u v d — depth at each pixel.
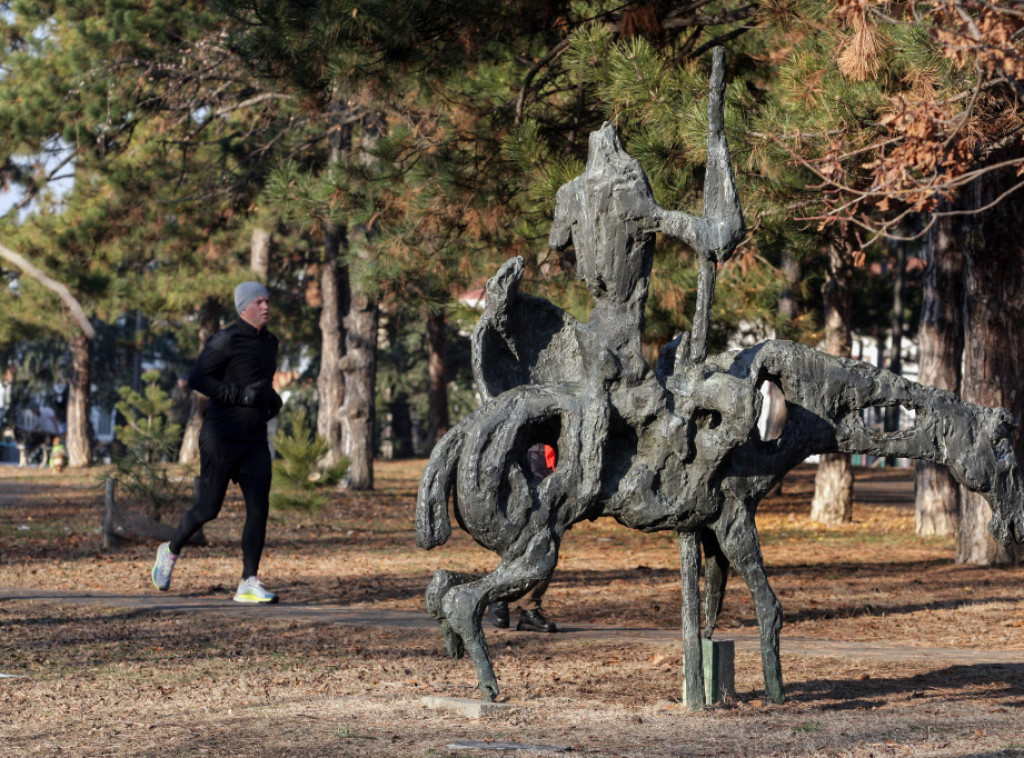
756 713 7.20
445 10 13.73
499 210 15.09
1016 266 16.59
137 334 48.97
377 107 16.12
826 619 12.03
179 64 27.14
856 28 10.19
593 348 7.13
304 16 13.84
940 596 13.82
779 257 23.97
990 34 8.23
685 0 15.04
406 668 8.88
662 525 7.28
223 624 10.94
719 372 7.32
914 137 8.84
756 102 12.95
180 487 20.39
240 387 12.60
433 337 51.03
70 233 32.22
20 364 59.81
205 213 33.81
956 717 7.05
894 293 45.81
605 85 13.00
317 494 22.92
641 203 7.14
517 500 6.97
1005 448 7.69
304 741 6.30
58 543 18.88
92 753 6.05
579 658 9.37
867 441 7.54
